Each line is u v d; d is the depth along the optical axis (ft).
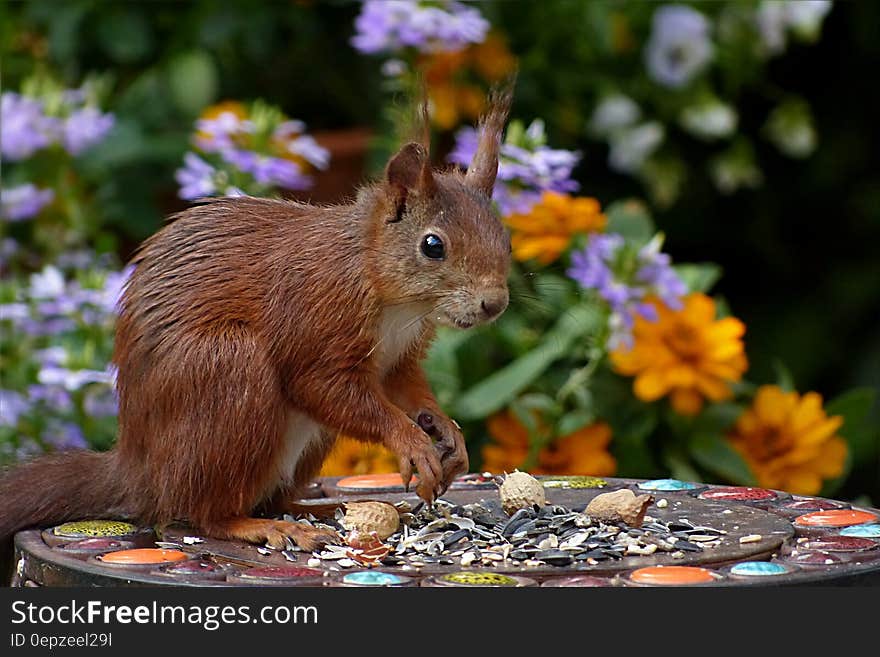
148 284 21.71
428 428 22.80
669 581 17.65
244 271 21.50
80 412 30.89
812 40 41.42
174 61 40.68
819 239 47.26
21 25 42.14
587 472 29.86
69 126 35.06
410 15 32.24
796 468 30.30
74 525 21.75
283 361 21.39
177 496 21.17
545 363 29.53
